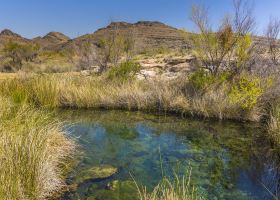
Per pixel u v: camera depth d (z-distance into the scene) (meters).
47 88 10.41
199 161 5.74
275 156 5.96
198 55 10.13
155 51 28.12
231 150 6.35
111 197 4.24
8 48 31.22
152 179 4.88
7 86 10.75
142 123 8.58
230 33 9.63
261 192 4.50
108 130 7.90
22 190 3.81
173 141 6.98
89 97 10.32
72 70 23.12
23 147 4.32
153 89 10.45
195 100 9.35
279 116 7.18
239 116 8.63
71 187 4.51
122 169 5.26
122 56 17.02
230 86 9.48
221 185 4.72
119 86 11.41
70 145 6.08
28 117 6.25
